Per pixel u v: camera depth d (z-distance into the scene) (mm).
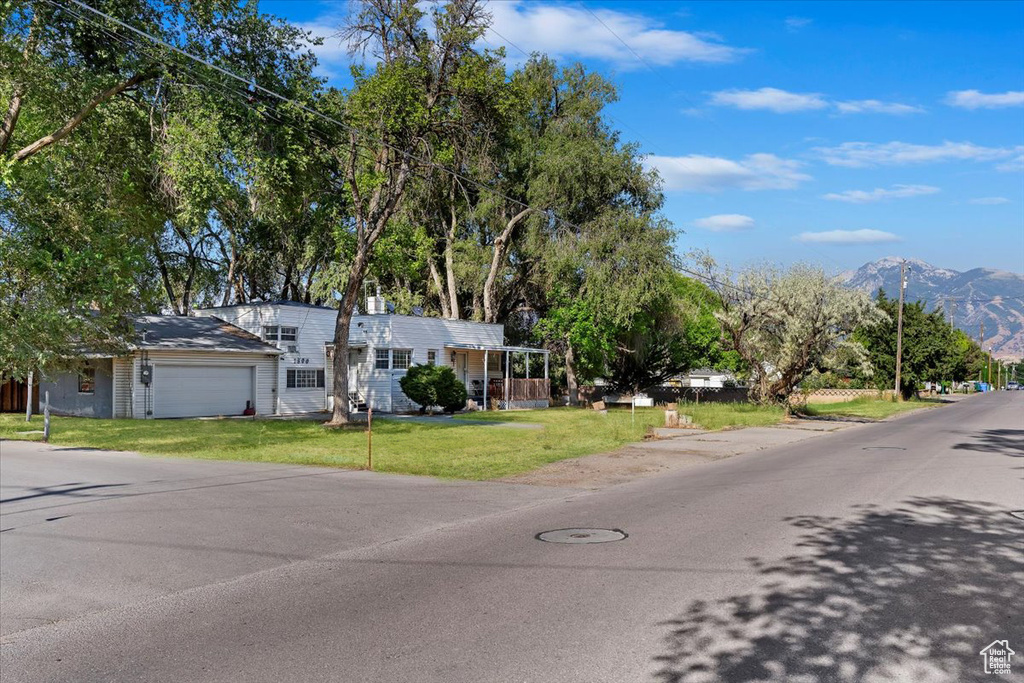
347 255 39688
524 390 41438
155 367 31141
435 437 22953
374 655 5242
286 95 23625
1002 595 6176
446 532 9477
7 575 7891
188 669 5172
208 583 7473
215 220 41000
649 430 25188
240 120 23766
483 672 4855
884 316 34250
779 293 34719
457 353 40000
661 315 47375
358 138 26672
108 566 8164
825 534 8547
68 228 19375
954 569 6965
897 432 26094
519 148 41719
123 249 20656
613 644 5266
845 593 6254
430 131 27859
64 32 20859
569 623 5734
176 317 36344
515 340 49938
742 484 13086
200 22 21703
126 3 20406
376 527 9875
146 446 20344
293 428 26062
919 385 63688
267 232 41844
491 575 7246
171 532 9703
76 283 19312
